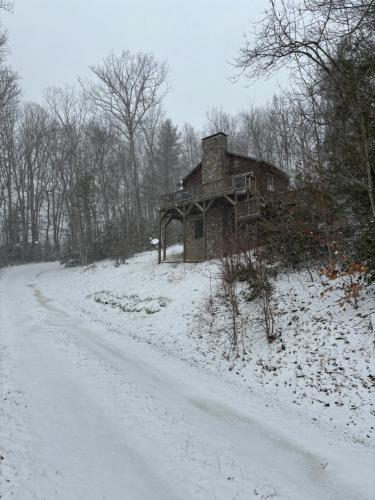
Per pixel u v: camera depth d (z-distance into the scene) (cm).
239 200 2138
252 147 4394
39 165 5262
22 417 595
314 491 464
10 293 2194
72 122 4338
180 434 592
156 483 459
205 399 759
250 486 467
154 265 2428
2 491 405
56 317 1508
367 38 806
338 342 880
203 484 464
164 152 4991
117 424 607
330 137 1012
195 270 1955
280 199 1462
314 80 955
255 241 1506
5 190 5266
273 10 890
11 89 2686
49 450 508
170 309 1567
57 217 5553
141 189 4603
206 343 1198
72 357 950
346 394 731
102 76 3741
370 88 834
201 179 2586
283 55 945
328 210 1164
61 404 664
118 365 925
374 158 867
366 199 993
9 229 4875
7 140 4788
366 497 450
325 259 1303
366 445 582
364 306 949
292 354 938
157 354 1077
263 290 1220
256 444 582
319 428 647
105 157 4538
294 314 1100
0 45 2047
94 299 2036
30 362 888
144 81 3803
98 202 4244
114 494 428
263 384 877
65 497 412
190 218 2494
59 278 3003
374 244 891
